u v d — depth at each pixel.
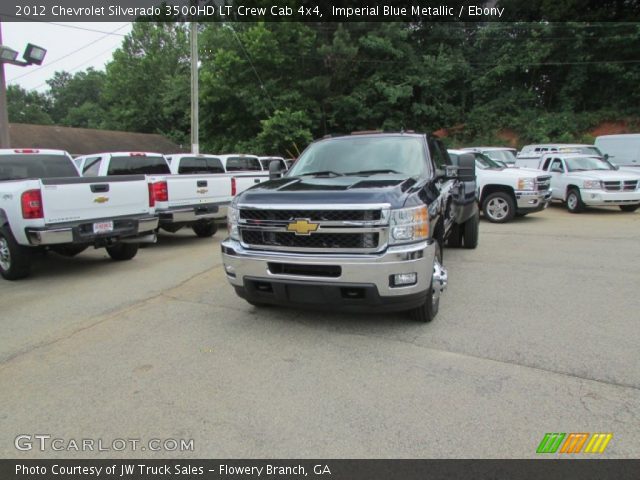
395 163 5.49
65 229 6.77
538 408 3.13
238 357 4.04
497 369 3.70
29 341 4.52
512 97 32.53
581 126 29.56
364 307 4.20
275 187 4.71
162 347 4.30
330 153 5.84
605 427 2.91
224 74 26.09
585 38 29.02
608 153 17.38
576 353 3.97
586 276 6.57
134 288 6.43
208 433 2.95
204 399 3.36
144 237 8.00
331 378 3.62
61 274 7.46
